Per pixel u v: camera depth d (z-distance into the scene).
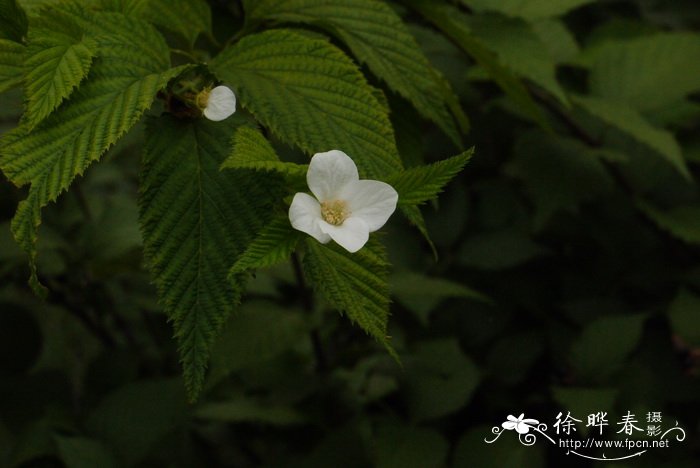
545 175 1.31
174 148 0.88
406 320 1.38
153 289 1.40
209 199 0.88
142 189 0.88
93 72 0.88
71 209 1.40
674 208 1.36
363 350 1.18
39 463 1.21
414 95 0.96
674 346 1.36
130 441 1.18
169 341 1.43
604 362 1.25
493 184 1.42
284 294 1.39
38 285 0.87
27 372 1.37
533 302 1.39
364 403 1.19
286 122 0.90
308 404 1.20
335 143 0.89
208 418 1.26
